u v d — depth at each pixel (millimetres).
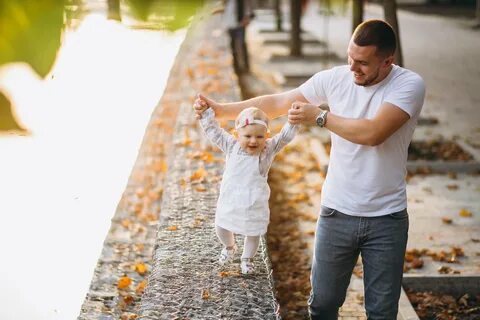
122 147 9438
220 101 10102
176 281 4375
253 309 4078
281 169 10047
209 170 6805
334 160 3881
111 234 7445
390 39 3508
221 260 4473
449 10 36906
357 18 10773
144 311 4020
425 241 7348
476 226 7781
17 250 6914
